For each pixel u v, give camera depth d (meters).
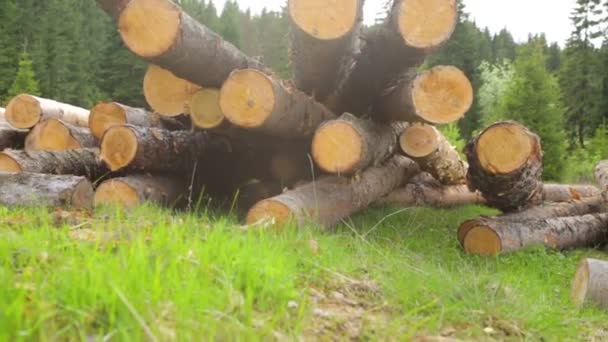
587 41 44.16
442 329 3.46
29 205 5.98
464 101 7.14
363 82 7.92
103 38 51.72
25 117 9.68
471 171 8.05
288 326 2.93
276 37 54.22
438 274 4.50
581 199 10.34
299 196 6.62
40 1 45.09
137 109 8.91
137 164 7.25
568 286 6.23
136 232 4.01
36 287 2.64
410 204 11.46
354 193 7.46
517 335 3.63
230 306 2.89
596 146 28.67
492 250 7.29
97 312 2.54
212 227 4.80
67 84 40.59
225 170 9.12
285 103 6.98
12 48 38.75
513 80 30.38
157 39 6.44
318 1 6.56
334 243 5.20
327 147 7.01
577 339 3.96
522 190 8.13
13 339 2.23
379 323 3.28
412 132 9.45
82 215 5.39
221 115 7.64
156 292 2.72
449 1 6.69
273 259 3.70
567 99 42.75
